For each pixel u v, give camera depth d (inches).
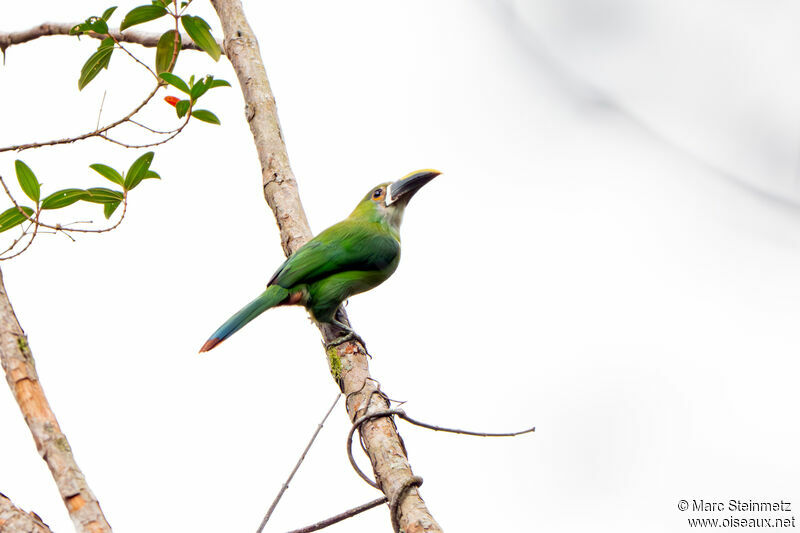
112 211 317.7
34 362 218.4
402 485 263.0
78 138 301.7
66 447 207.6
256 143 391.5
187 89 324.5
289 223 392.8
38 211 291.7
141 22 358.9
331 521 259.1
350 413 316.2
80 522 197.2
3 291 225.0
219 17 411.2
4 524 203.3
